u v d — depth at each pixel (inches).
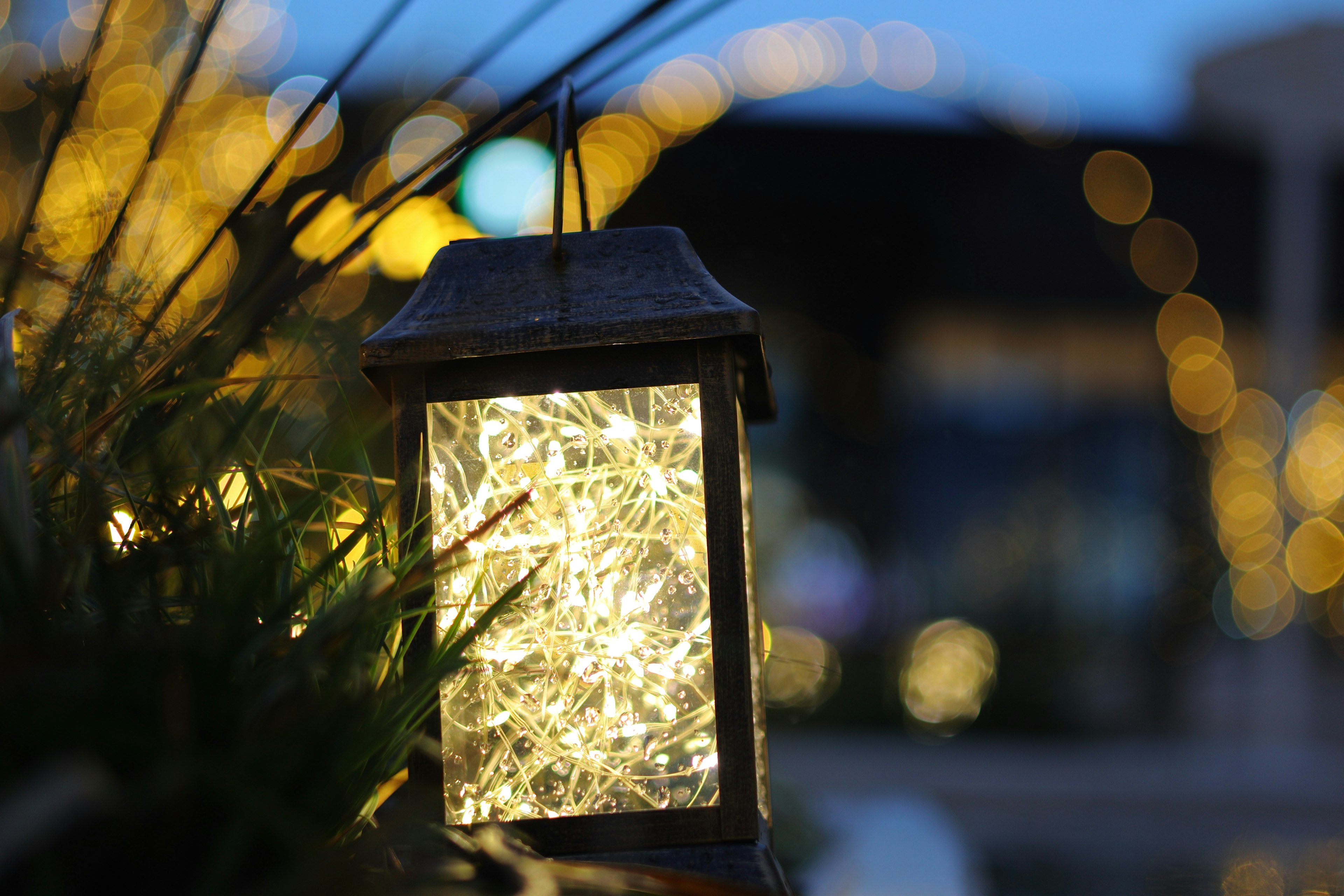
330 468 45.3
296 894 39.0
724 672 44.2
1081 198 272.2
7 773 38.6
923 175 263.1
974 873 64.1
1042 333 343.0
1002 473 345.1
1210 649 342.0
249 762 39.6
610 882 40.6
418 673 42.0
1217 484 340.5
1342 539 340.8
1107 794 194.4
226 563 42.2
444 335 44.1
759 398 48.3
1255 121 247.8
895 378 312.7
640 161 195.3
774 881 43.8
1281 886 112.0
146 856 39.3
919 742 246.8
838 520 302.7
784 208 264.1
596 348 44.4
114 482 43.4
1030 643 316.8
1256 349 341.4
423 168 46.8
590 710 44.2
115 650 39.6
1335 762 227.0
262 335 46.2
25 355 46.0
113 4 45.8
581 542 44.3
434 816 43.0
